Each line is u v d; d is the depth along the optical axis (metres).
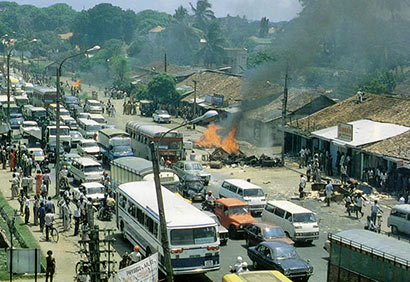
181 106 105.88
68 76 185.25
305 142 66.81
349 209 43.38
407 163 48.53
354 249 26.41
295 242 35.81
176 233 27.98
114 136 60.59
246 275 24.42
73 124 77.50
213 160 63.62
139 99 116.75
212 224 28.67
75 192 43.94
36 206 37.78
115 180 46.75
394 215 38.00
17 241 34.44
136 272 22.41
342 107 69.12
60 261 31.14
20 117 83.12
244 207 37.88
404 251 24.97
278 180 55.78
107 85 160.50
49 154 61.09
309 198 48.75
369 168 53.44
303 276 28.45
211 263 28.52
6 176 52.81
